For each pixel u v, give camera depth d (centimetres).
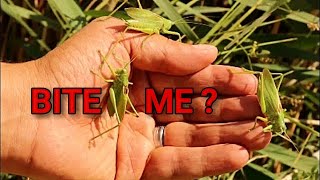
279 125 32
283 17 45
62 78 31
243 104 33
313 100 47
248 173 44
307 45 46
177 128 35
